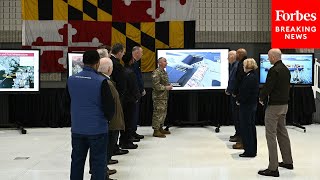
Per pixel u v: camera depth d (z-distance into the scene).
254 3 10.59
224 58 9.55
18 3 10.27
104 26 10.17
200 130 9.48
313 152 7.12
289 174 5.74
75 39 10.13
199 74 9.58
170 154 7.01
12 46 10.27
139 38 10.25
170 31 10.27
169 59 9.56
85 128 4.32
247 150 6.76
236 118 7.79
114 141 5.35
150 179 5.52
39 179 5.51
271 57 5.66
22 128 9.09
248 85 6.56
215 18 10.56
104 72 5.09
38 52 9.30
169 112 10.17
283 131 6.00
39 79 9.34
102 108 4.35
